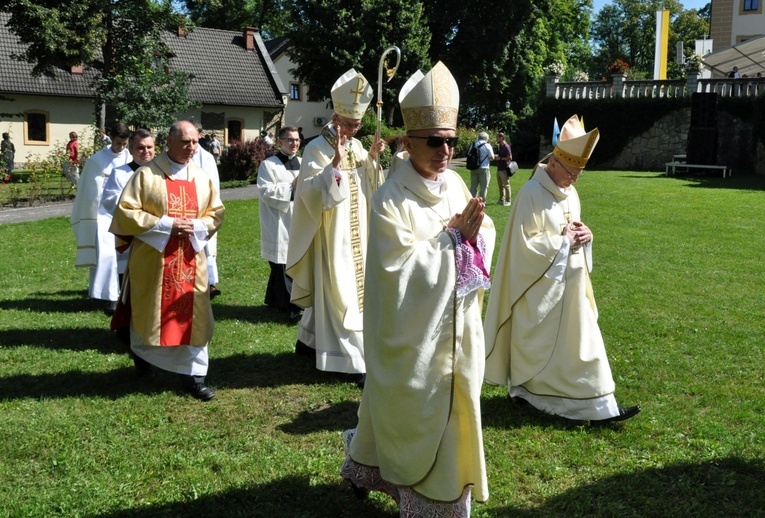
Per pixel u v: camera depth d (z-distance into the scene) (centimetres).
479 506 383
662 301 809
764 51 3159
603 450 448
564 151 484
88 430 475
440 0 4019
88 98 3509
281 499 389
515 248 496
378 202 328
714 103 2412
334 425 492
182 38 4056
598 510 379
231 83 4000
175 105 2427
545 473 418
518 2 3984
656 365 605
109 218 788
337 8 3609
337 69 3600
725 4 4391
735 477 411
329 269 570
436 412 318
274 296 805
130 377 582
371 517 372
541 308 489
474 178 1658
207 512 376
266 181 778
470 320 326
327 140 600
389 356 320
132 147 680
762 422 489
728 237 1213
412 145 331
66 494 390
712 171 2445
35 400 527
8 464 427
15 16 2320
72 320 754
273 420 500
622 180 2222
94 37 2377
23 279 955
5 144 2792
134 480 409
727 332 693
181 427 484
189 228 527
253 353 646
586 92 2972
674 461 432
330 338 571
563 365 488
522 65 4241
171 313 529
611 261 1023
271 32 6156
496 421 488
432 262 314
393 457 326
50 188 2175
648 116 2823
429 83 323
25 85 3391
